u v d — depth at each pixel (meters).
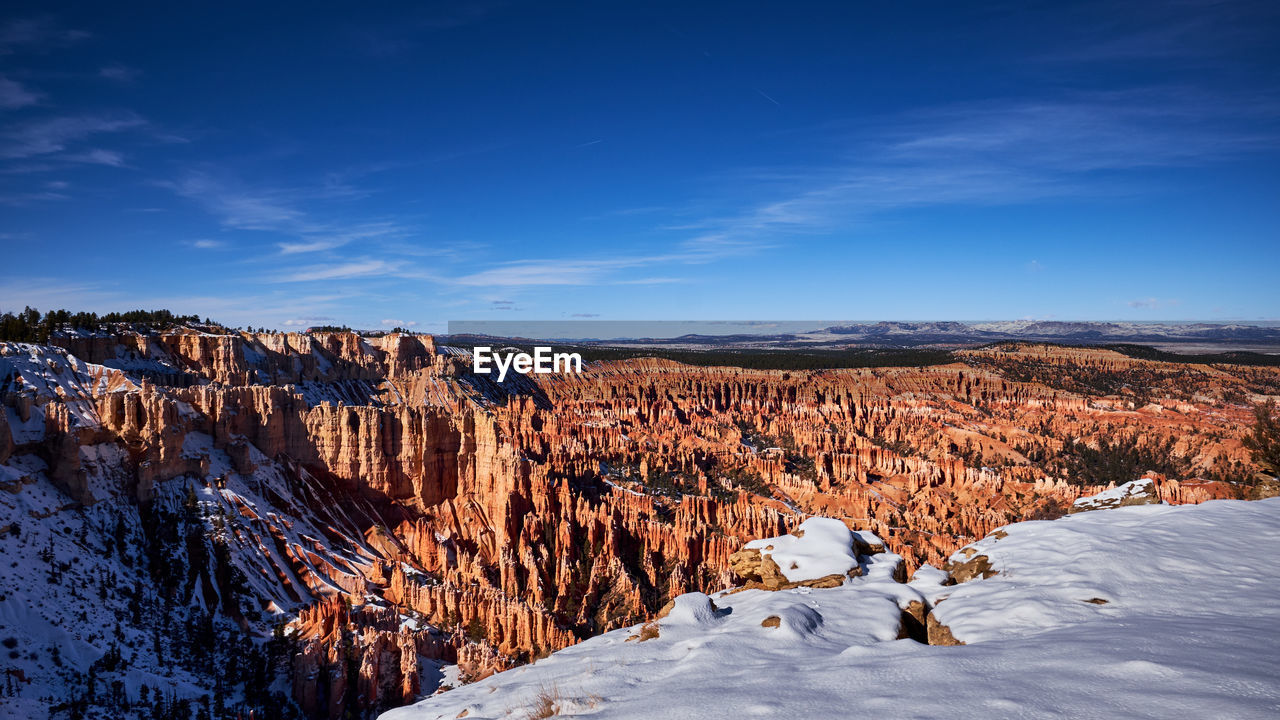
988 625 19.75
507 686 20.05
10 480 63.56
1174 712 11.45
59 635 54.03
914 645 17.52
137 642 58.88
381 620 70.81
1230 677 12.63
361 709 58.81
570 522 98.94
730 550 95.19
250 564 75.75
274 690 59.69
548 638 71.12
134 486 75.06
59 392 76.06
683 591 86.50
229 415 91.56
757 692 15.21
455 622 76.06
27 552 60.03
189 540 74.19
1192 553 23.56
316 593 78.25
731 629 21.03
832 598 23.25
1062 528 27.70
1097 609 19.52
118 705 50.53
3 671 48.31
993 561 25.70
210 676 59.34
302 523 91.00
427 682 62.81
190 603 68.00
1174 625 16.92
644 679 17.94
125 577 66.19
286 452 99.69
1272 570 21.70
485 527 101.19
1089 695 12.65
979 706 12.75
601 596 85.88
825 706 13.80
